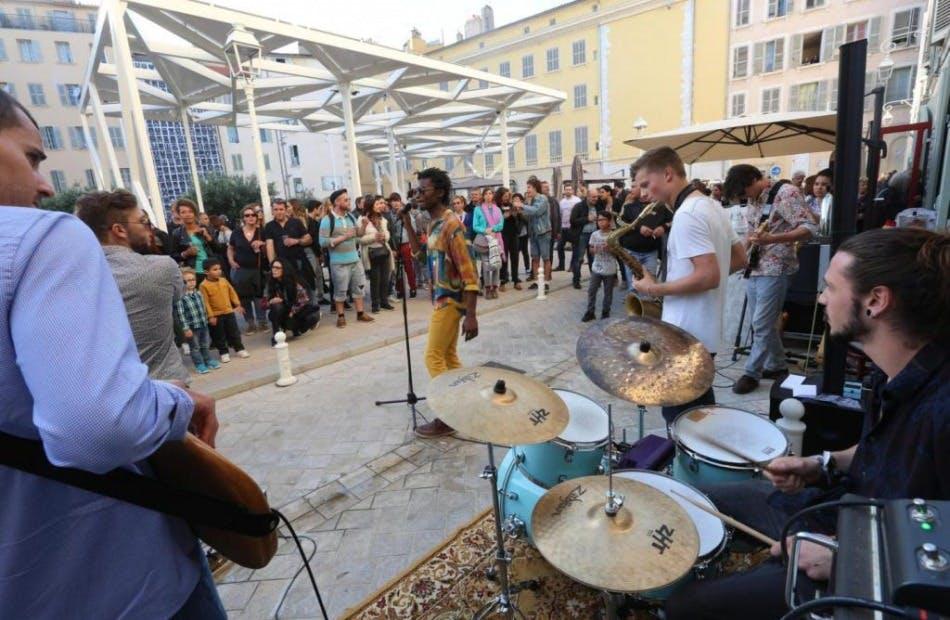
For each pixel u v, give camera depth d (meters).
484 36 33.78
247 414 4.35
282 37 7.60
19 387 0.81
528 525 2.24
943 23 9.31
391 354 5.83
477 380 1.98
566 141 31.45
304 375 5.28
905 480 1.12
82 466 0.78
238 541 1.18
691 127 6.15
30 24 31.67
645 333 2.10
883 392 1.19
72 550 0.91
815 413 2.62
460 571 2.35
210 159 37.12
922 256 1.11
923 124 7.96
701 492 1.93
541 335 6.21
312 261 7.88
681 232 2.39
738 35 24.97
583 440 2.21
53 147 32.88
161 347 2.17
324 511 2.90
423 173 3.51
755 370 4.09
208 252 6.73
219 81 9.98
